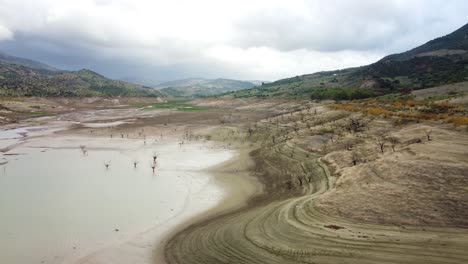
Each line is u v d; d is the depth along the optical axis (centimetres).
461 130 4666
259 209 3269
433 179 2878
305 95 17250
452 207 2472
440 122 5494
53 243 2683
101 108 17500
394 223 2439
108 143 7556
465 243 2034
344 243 2264
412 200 2661
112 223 3092
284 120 9431
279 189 4053
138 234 2866
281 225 2700
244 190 4119
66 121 11506
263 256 2280
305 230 2538
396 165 3325
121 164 5553
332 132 6400
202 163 5588
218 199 3791
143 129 9650
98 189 4144
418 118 6153
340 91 13762
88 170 5134
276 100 17438
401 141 4638
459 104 7094
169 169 5203
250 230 2706
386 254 2059
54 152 6519
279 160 5356
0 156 6066
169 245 2656
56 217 3216
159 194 3966
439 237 2162
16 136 8294
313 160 4828
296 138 6322
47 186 4247
